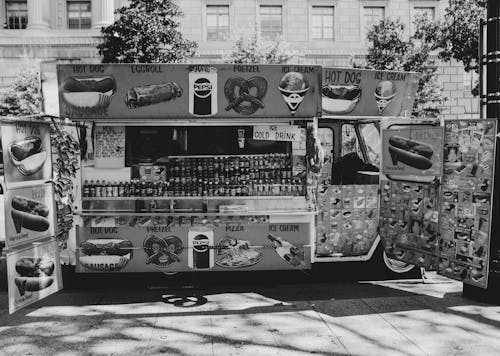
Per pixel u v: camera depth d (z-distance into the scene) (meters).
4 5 26.70
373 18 27.67
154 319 5.51
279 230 6.70
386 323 5.33
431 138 6.43
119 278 7.39
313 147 6.50
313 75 6.39
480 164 5.74
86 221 6.52
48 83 6.61
